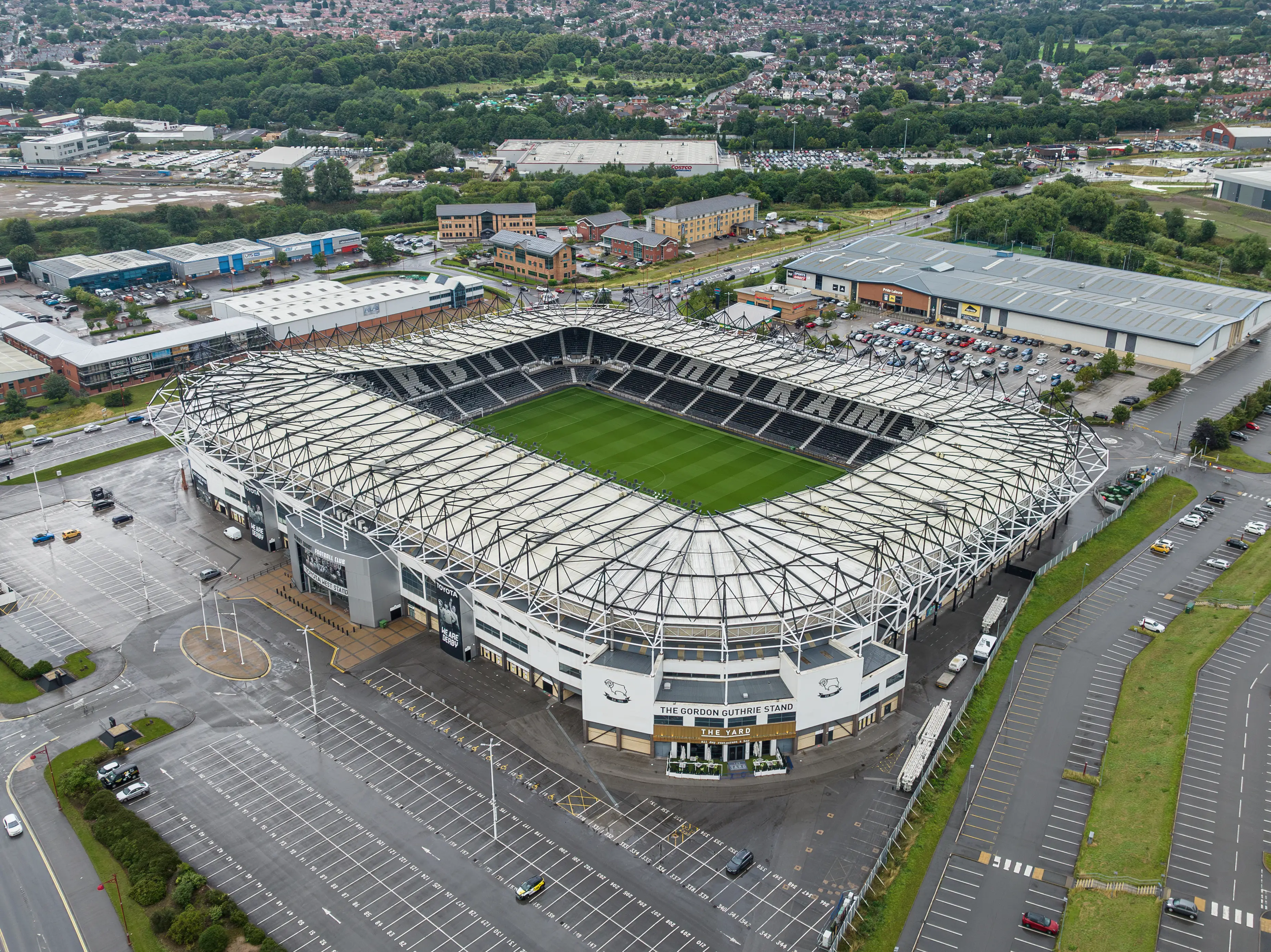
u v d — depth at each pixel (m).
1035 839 117.50
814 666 128.88
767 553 144.75
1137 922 105.81
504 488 163.75
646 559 144.00
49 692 143.00
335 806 122.00
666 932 104.88
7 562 176.75
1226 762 128.75
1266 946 102.69
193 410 196.75
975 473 169.88
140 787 123.25
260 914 106.88
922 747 127.62
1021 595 167.25
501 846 116.19
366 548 158.62
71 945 103.94
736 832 118.69
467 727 136.38
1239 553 179.12
